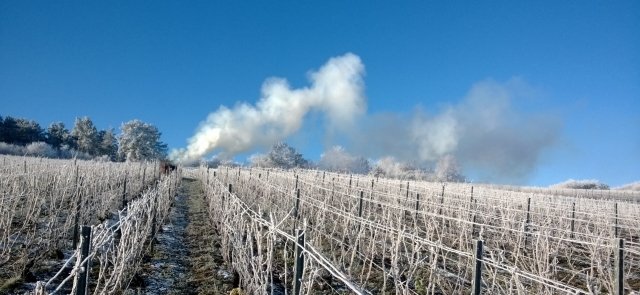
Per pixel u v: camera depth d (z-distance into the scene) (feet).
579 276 29.96
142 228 29.30
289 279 25.82
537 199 61.87
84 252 14.73
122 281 21.93
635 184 166.20
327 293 23.20
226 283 25.27
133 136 217.36
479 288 17.97
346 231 31.01
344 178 89.25
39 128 212.02
